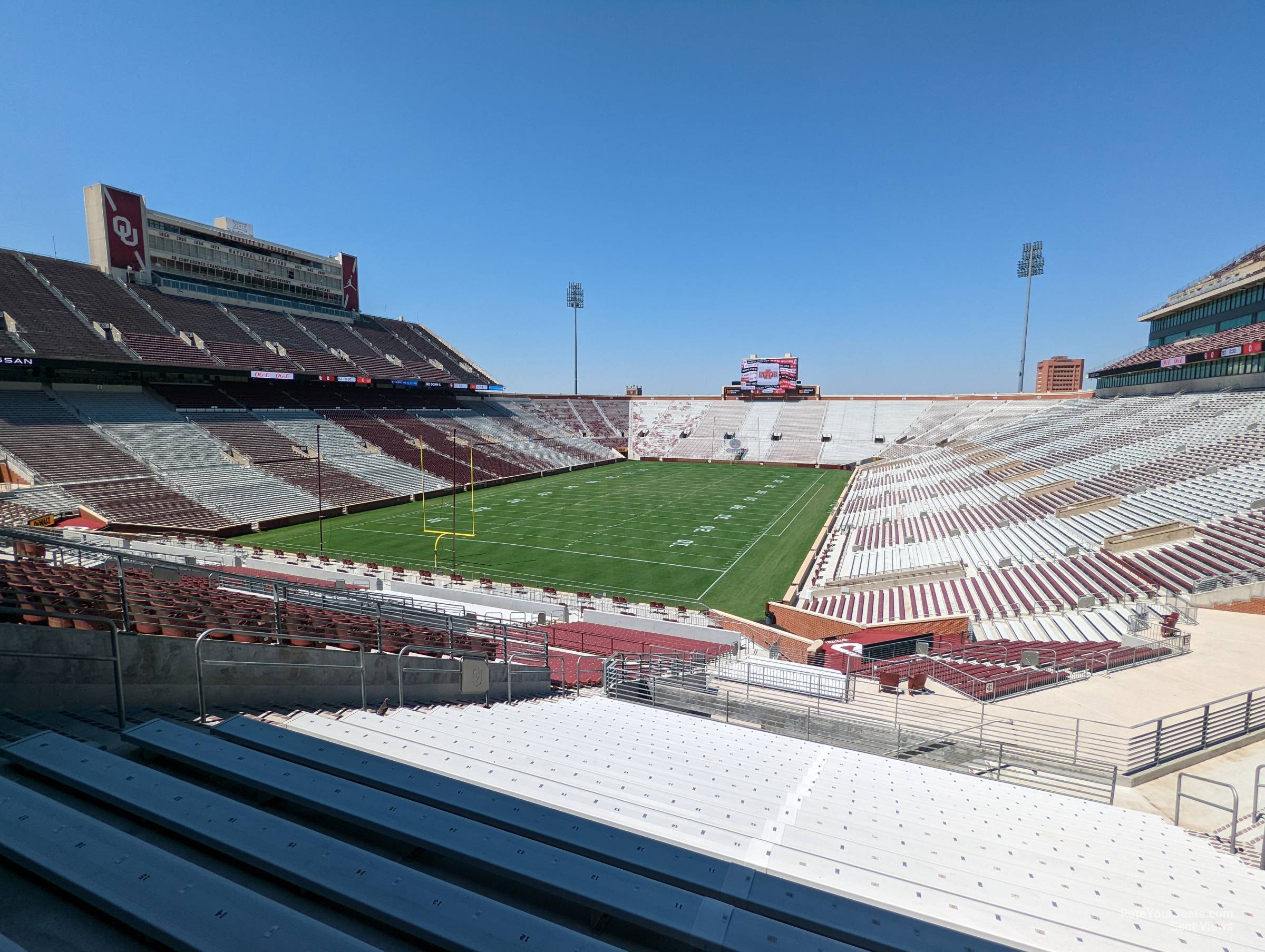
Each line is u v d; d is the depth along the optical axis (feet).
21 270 148.56
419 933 10.39
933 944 12.41
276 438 164.04
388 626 38.73
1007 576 80.12
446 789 16.83
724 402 311.88
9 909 10.21
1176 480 94.07
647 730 29.91
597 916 12.55
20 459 117.19
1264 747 35.42
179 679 20.77
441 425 220.64
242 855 11.75
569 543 119.85
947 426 243.60
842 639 64.54
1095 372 195.93
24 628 17.51
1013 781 32.55
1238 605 59.31
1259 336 122.52
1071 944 13.30
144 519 114.01
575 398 317.83
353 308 237.25
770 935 11.22
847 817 20.24
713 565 105.60
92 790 13.29
